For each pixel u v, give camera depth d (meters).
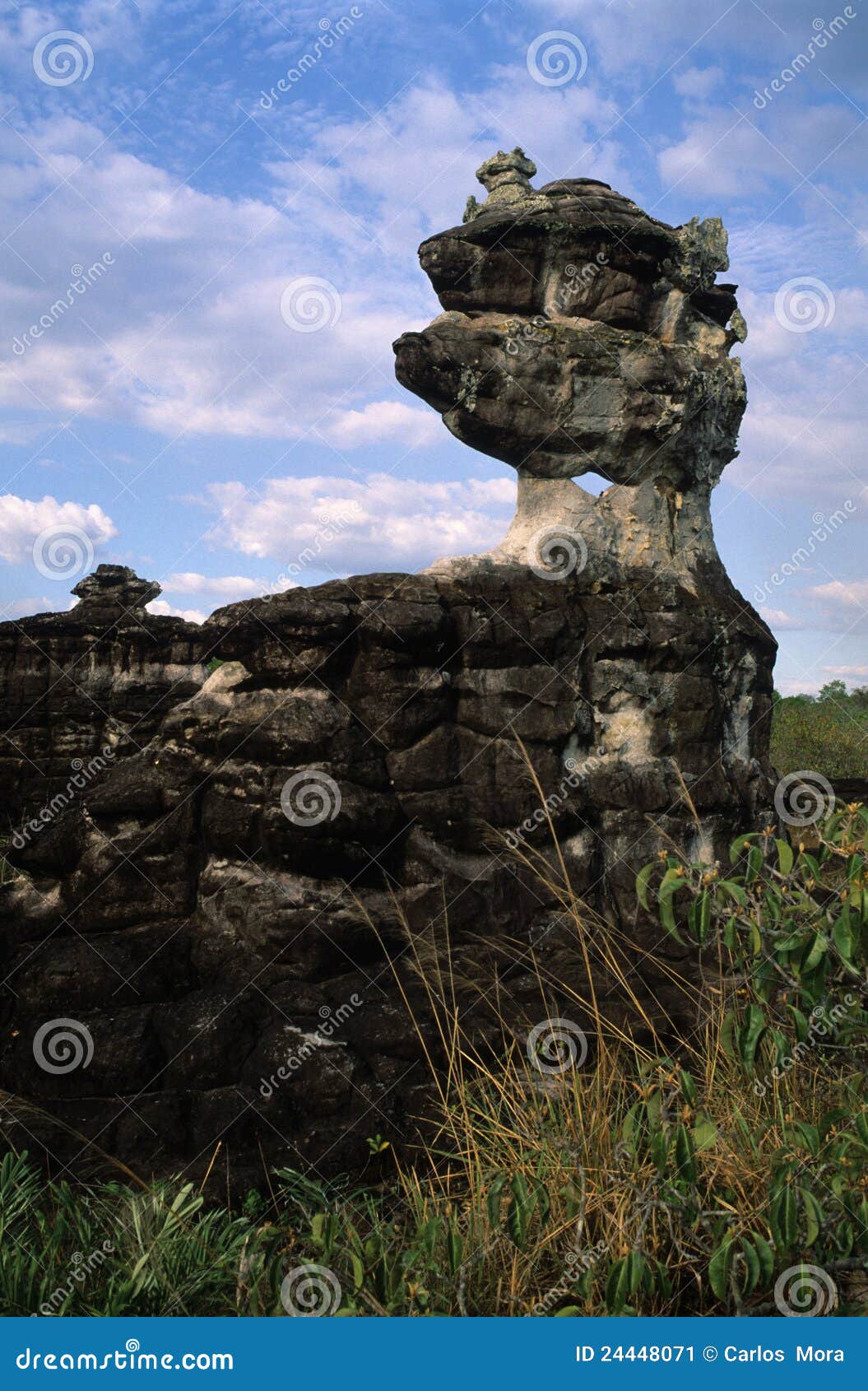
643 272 6.98
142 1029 5.25
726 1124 4.18
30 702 12.05
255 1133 4.86
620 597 6.73
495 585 6.53
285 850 5.74
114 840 5.95
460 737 6.20
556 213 6.81
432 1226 3.76
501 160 7.30
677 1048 5.09
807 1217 3.61
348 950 5.69
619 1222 3.76
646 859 6.36
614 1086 4.65
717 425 7.36
